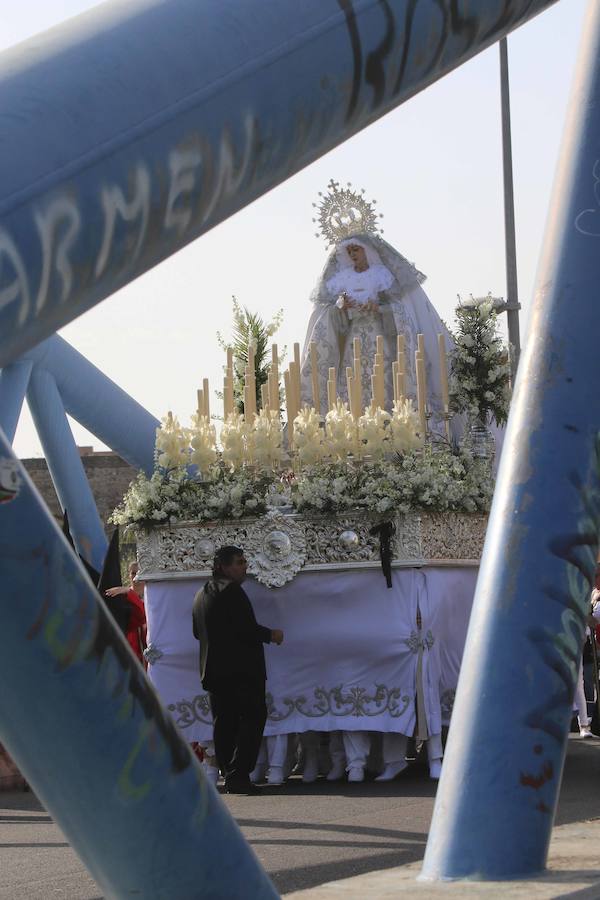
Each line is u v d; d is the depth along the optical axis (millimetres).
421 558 30641
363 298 38469
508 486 14062
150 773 8492
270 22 8695
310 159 9641
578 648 13781
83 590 7984
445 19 10117
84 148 7457
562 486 13859
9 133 7199
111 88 7676
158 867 8836
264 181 9078
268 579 31312
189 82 8094
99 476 106125
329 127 9391
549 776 13453
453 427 36219
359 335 38844
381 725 30406
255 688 30156
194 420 32844
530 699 13430
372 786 30234
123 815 8500
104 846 8719
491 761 13383
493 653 13586
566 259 14500
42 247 7219
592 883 12766
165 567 32531
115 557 33500
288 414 33969
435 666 31031
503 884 12773
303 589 31219
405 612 30641
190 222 8359
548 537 13734
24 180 7168
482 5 10633
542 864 13508
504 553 13820
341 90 9266
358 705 30688
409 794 28328
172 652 32438
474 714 13508
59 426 38625
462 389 33500
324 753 34719
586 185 14711
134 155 7723
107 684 8117
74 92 7527
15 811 29203
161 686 32469
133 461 41125
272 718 31188
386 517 30734
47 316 7539
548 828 13531
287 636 31266
